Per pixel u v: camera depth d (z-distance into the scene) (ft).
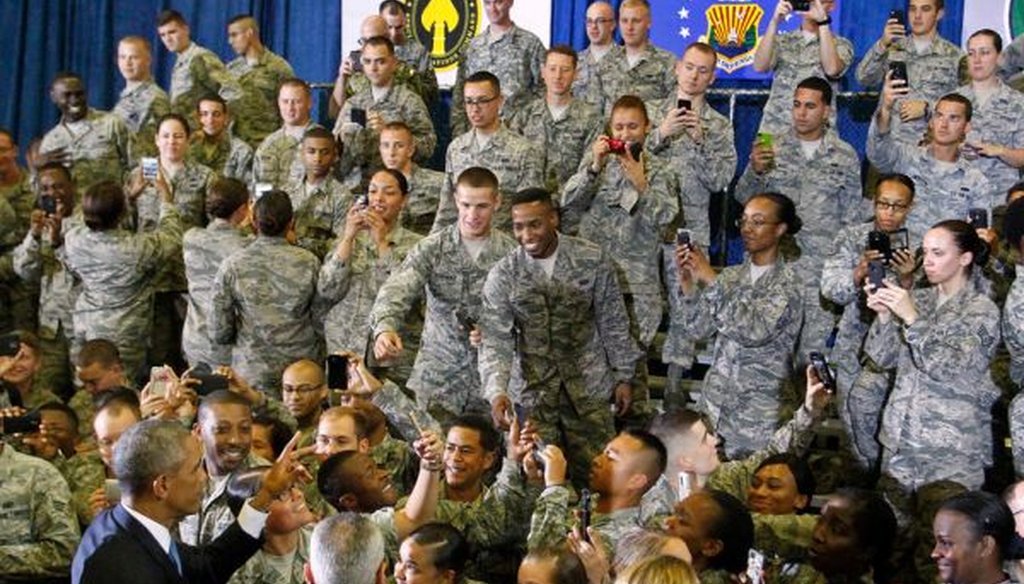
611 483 19.89
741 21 35.68
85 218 30.01
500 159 29.78
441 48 38.19
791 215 25.94
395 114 33.68
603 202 28.25
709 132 29.89
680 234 26.45
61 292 31.73
